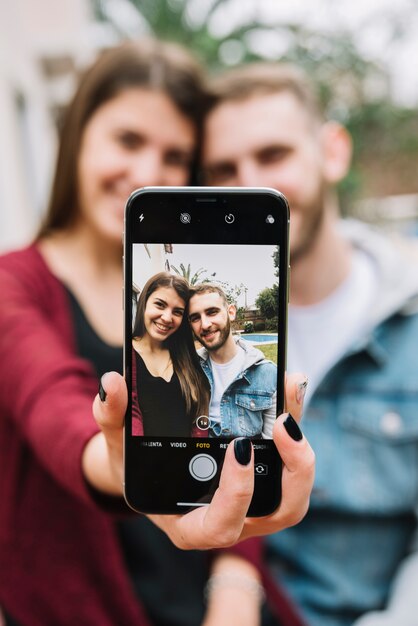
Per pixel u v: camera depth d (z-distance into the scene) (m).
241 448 0.71
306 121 1.86
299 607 1.58
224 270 0.87
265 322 0.87
